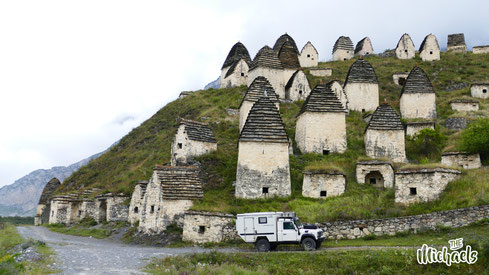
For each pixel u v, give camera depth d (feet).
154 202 94.12
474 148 101.50
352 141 130.52
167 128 187.62
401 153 120.47
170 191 92.12
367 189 97.25
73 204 141.79
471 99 170.60
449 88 204.44
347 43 290.35
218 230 82.07
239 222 70.28
